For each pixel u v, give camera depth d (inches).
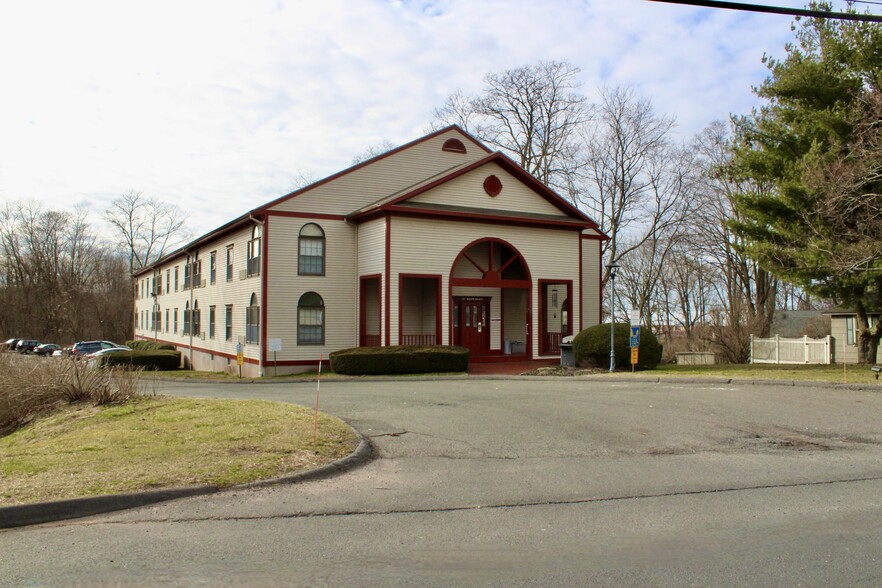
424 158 1061.1
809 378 646.5
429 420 447.8
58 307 2800.2
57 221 3046.3
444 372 868.6
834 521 231.5
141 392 564.4
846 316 1205.7
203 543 212.8
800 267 783.1
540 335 1016.2
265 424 395.5
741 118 877.8
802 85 772.0
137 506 257.0
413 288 1035.3
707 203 1571.1
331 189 983.6
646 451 352.5
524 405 518.9
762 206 823.1
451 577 182.4
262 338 930.7
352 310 981.8
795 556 196.2
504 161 981.2
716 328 1392.7
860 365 844.6
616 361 835.4
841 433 394.3
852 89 750.5
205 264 1311.5
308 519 239.5
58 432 415.5
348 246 986.7
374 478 299.4
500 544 211.0
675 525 229.1
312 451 331.9
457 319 1029.2
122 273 3420.3
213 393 676.7
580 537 217.5
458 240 938.7
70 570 188.9
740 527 225.9
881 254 664.4
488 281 956.0
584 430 410.0
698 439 381.4
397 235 902.4
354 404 531.5
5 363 554.6
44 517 241.6
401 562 194.9
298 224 958.4
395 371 855.1
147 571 187.8
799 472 305.1
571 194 1658.5
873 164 646.5
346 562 195.0
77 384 523.2
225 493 272.4
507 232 970.7
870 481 288.4
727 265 1705.2
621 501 261.0
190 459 313.6
